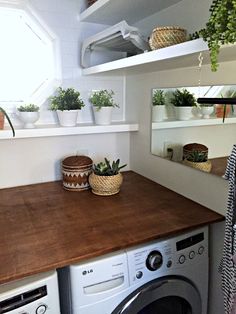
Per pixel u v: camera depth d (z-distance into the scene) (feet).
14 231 3.84
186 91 4.52
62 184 5.82
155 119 5.50
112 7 4.76
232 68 3.67
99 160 6.46
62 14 5.60
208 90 4.08
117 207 4.63
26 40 5.65
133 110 6.26
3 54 5.50
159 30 3.54
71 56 5.84
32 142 5.66
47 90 5.76
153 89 5.43
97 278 3.34
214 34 2.48
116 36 4.61
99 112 5.82
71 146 6.09
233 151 3.17
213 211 4.35
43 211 4.50
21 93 5.77
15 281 3.03
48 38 5.67
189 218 4.15
